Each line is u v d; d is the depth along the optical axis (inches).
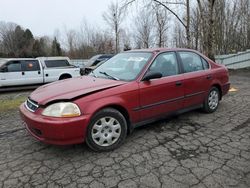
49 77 471.2
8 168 134.5
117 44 1238.9
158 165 135.0
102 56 622.2
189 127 190.7
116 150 153.3
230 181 119.3
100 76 181.9
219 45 981.2
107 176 125.3
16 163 139.6
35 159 143.8
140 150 152.9
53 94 146.5
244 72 613.3
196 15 954.7
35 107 145.3
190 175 124.8
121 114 155.6
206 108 219.8
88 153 149.5
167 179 121.8
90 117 140.8
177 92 187.3
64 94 144.0
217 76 225.5
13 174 128.5
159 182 119.4
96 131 147.8
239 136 172.9
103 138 150.0
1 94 410.9
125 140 167.6
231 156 143.8
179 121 204.1
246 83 423.5
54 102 139.6
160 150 152.6
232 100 279.4
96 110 143.0
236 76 538.6
